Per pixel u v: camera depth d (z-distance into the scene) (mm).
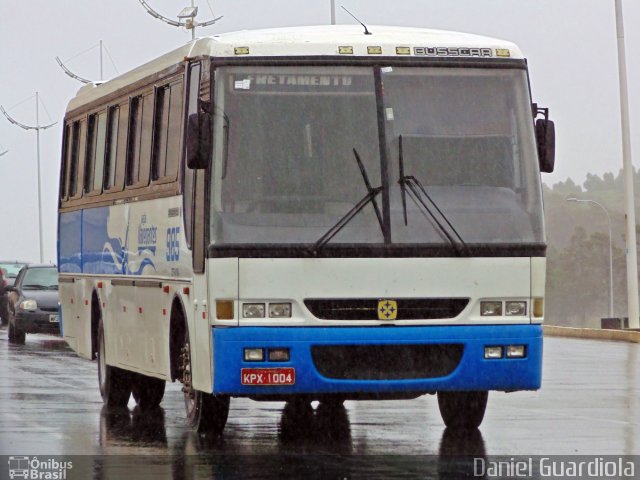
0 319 46031
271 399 14156
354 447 13766
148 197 16172
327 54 13773
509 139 13930
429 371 13523
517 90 14039
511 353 13633
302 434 14891
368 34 14094
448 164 13727
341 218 13430
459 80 13945
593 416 16562
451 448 13586
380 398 14156
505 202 13781
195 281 13969
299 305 13297
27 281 35250
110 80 18719
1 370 24609
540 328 13750
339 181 13523
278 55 13711
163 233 15461
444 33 14469
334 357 13367
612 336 37125
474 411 15078
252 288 13273
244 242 13297
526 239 13727
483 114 13922
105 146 18547
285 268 13281
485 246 13594
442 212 13586
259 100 13617
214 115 13531
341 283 13344
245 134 13531
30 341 35406
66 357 28516
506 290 13641
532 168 13922
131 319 16953
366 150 13617
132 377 17938
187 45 15094
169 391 20625
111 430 15352
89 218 19344
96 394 19891
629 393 19750
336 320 13352
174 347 15250
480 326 13586
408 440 14281
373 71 13805
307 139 13586
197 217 13766
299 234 13359
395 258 13422
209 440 14445
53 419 16531
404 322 13414
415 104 13812
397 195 13562
